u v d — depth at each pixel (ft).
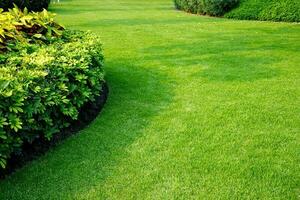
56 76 16.78
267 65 28.78
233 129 18.13
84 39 23.16
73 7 69.15
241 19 55.42
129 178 14.40
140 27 46.09
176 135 17.58
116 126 18.52
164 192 13.58
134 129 18.21
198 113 19.92
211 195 13.41
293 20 51.78
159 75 26.27
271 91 23.17
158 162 15.40
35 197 13.38
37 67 16.56
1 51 18.93
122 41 37.32
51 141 16.92
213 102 21.42
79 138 17.38
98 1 82.02
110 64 28.91
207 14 59.77
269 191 13.61
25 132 15.11
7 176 14.60
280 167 15.05
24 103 14.67
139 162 15.43
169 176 14.51
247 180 14.21
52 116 16.63
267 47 34.81
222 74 26.50
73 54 18.89
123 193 13.57
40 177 14.51
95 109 20.12
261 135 17.60
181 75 26.27
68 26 46.70
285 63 29.35
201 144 16.76
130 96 22.41
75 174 14.67
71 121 18.28
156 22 50.72
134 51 33.12
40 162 15.49
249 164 15.23
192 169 14.92
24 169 15.02
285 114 19.85
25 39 20.51
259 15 54.24
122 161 15.51
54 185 14.03
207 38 39.14
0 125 13.10
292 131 18.02
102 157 15.81
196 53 32.48
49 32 22.45
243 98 22.02
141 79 25.43
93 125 18.65
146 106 20.92
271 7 53.83
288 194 13.47
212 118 19.31
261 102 21.42
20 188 13.87
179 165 15.19
